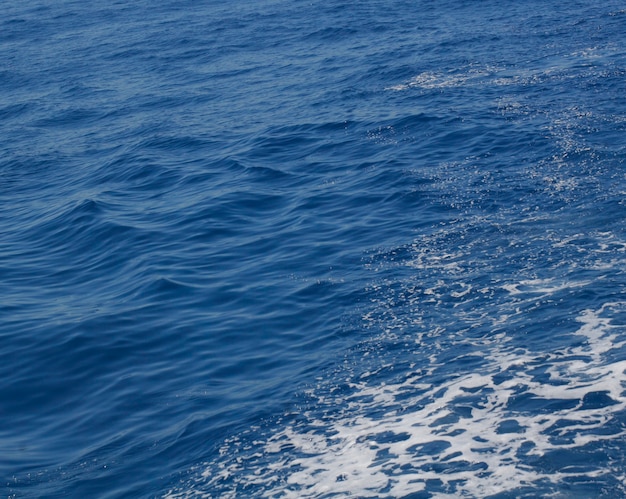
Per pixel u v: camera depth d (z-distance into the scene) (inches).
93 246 620.4
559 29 1216.2
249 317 480.7
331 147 796.6
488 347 414.9
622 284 458.9
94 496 341.7
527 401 362.3
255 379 416.8
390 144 780.0
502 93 900.0
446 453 335.3
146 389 417.1
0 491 346.6
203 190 716.7
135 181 768.9
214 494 332.5
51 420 400.2
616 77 911.0
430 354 417.1
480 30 1269.7
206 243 600.1
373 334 446.9
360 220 613.3
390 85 1007.0
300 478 334.3
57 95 1200.8
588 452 324.2
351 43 1315.2
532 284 477.4
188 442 369.1
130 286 538.0
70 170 844.6
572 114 794.8
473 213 599.2
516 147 725.3
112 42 1557.6
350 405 381.4
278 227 618.8
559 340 410.0
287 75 1153.4
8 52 1558.8
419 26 1378.0
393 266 528.1
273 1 1844.2
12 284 563.8
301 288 510.3
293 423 372.8
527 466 320.5
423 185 663.8
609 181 625.0
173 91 1149.1
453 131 785.6
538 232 550.6
